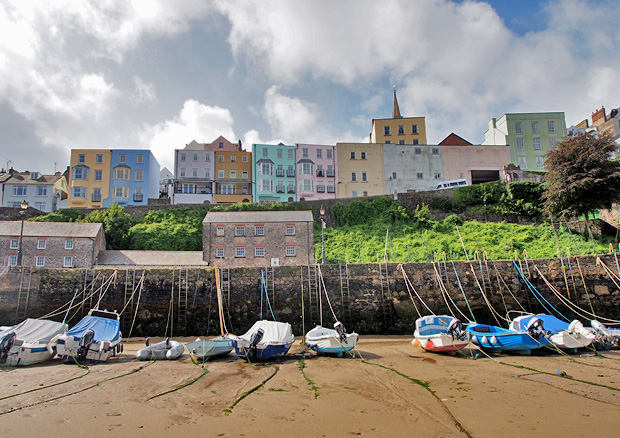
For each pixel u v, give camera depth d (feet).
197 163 216.54
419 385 43.21
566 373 48.39
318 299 77.15
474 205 155.12
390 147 214.07
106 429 29.55
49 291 74.43
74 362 55.42
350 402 36.96
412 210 159.94
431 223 148.15
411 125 239.50
